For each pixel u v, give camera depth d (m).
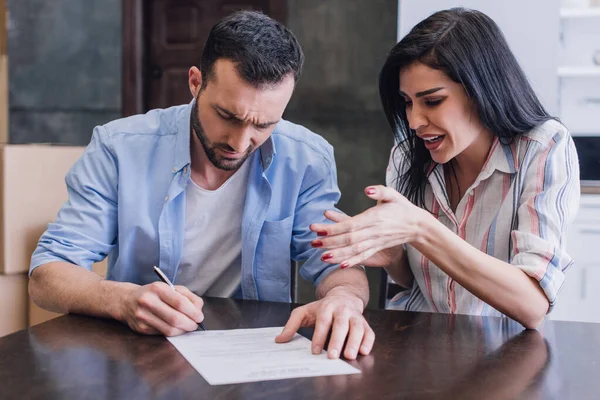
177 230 1.54
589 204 2.99
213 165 1.44
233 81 1.26
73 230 1.47
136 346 1.10
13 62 4.38
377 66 3.93
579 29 3.29
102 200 1.52
